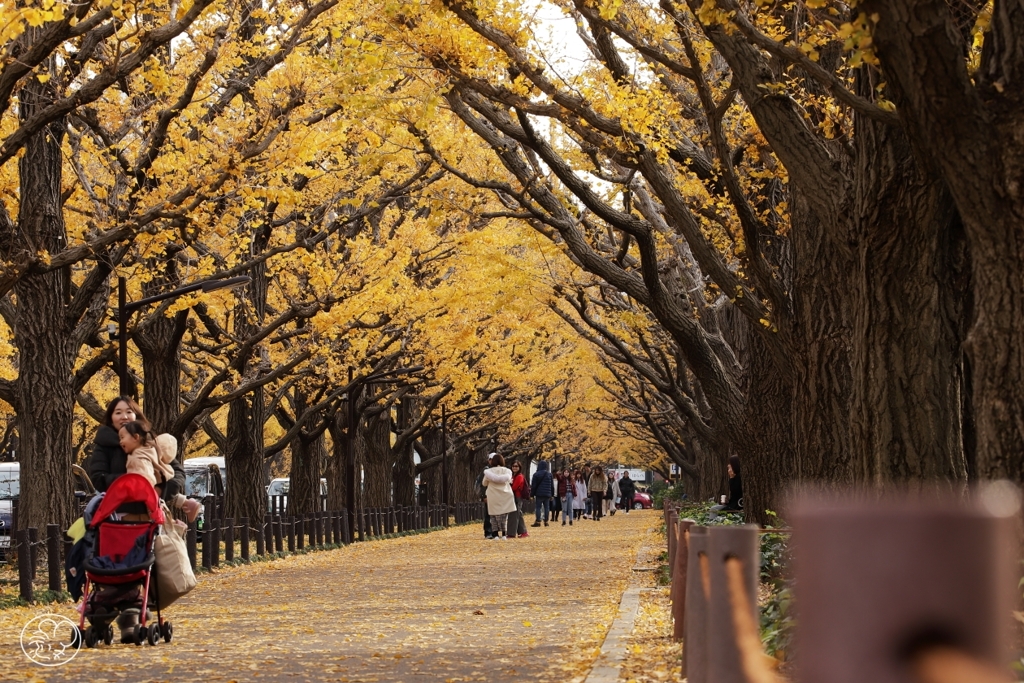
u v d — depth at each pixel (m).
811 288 12.79
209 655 9.77
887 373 8.65
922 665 0.63
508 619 12.59
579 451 91.88
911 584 0.64
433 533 41.69
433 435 57.31
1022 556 5.07
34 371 18.95
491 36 12.06
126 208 17.05
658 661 8.32
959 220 9.17
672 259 20.12
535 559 24.06
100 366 21.45
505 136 16.52
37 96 16.92
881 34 6.01
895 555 0.65
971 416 10.65
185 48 18.53
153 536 10.57
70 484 19.19
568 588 16.67
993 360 6.12
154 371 22.72
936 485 8.52
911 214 8.41
